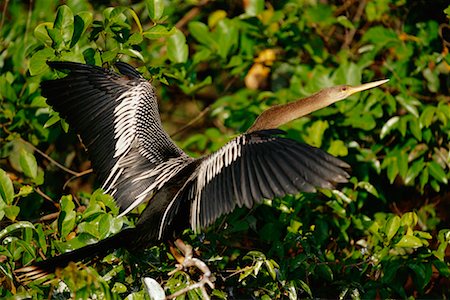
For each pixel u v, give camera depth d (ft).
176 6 48.21
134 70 30.76
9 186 29.58
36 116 39.75
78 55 31.58
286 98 41.86
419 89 42.37
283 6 45.14
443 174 39.60
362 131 40.83
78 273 22.53
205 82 42.11
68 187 41.78
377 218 38.04
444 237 33.65
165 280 29.19
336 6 48.39
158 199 26.20
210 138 42.78
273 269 28.58
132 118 28.37
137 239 26.22
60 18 31.55
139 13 47.21
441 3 43.98
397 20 45.75
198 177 25.29
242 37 44.57
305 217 35.58
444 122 39.27
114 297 24.45
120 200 27.17
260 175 23.04
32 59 31.42
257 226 35.70
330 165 22.26
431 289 38.83
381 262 33.83
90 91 28.27
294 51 45.42
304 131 39.81
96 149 27.96
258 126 32.37
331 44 48.60
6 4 44.60
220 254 33.24
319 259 32.37
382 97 40.42
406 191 42.19
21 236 29.07
